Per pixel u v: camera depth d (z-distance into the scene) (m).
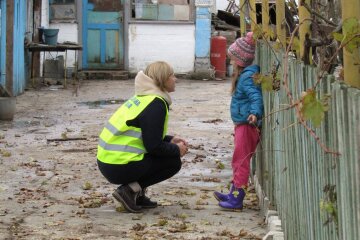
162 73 7.84
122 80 25.14
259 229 7.48
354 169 3.69
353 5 3.82
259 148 8.73
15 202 8.59
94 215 8.03
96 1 25.62
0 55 18.56
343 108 3.85
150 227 7.55
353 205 3.75
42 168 10.66
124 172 7.93
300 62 5.34
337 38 3.95
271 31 7.66
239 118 8.09
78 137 13.45
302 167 5.43
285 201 6.56
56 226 7.56
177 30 25.88
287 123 6.26
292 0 6.78
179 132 14.27
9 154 11.66
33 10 23.30
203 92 21.72
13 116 15.70
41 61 24.36
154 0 25.77
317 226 4.87
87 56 25.72
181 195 9.05
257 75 6.29
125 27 25.75
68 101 19.17
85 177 10.09
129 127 7.88
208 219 7.89
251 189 9.48
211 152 12.20
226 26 27.42
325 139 4.41
